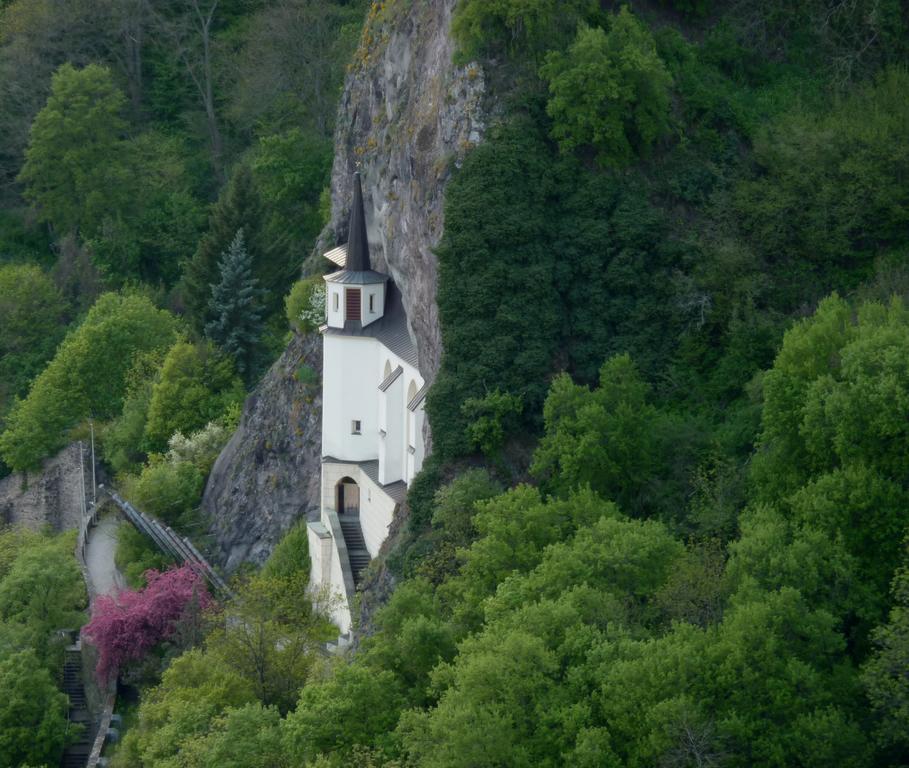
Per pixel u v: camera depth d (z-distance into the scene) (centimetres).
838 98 10562
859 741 6725
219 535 12288
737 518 8288
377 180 10894
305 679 9238
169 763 8281
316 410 11938
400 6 11181
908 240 9894
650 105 9938
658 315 9762
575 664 7212
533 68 9988
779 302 9800
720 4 11038
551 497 8581
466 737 6844
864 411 7606
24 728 10388
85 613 11719
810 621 7031
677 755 6656
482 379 9588
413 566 9238
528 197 9800
